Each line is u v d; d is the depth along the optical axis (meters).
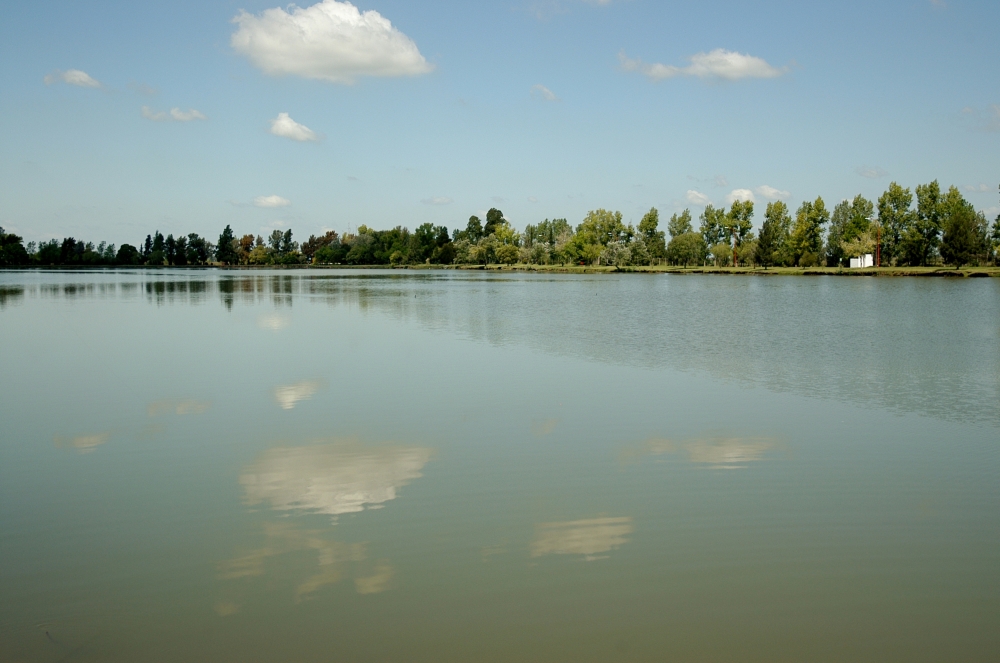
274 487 12.62
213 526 10.96
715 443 15.38
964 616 8.57
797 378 22.61
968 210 109.50
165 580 9.31
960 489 12.70
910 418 17.64
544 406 18.53
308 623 8.32
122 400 19.28
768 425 16.89
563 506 11.78
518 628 8.23
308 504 11.85
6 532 10.77
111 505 11.82
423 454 14.49
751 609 8.68
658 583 9.27
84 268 185.38
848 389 21.03
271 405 18.62
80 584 9.22
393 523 11.06
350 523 11.09
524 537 10.61
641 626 8.29
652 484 12.84
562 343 30.28
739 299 58.41
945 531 10.92
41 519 11.24
